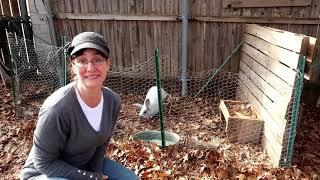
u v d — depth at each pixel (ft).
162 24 20.65
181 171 12.55
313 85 19.49
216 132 16.39
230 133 15.40
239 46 20.16
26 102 19.79
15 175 12.35
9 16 22.40
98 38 6.82
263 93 15.14
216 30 20.29
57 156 7.23
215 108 19.34
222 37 20.38
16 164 13.12
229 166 12.67
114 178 8.32
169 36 20.84
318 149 14.76
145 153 13.55
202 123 17.40
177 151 13.78
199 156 13.38
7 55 21.74
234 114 16.07
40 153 6.97
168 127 16.94
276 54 13.70
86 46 6.57
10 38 20.92
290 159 12.96
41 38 21.88
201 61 21.17
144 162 12.94
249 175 12.37
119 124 17.17
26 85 21.88
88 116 7.18
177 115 18.42
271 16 19.22
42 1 21.07
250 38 17.98
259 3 18.99
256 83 16.30
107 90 7.79
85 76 6.82
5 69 21.61
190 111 18.92
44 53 21.93
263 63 15.37
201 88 21.15
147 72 21.85
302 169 13.02
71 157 7.61
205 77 21.36
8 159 13.37
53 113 6.68
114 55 21.90
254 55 16.94
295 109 12.25
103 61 6.92
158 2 20.11
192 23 20.38
